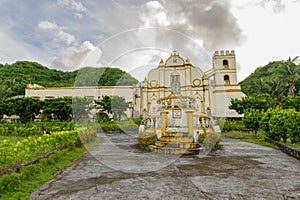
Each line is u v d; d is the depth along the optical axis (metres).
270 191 2.71
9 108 16.42
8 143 3.68
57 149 4.90
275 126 7.05
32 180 3.02
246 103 15.24
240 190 2.73
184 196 2.52
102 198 2.44
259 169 3.92
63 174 3.47
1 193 2.47
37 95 24.86
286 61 21.55
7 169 2.97
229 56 21.50
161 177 3.30
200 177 3.33
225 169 3.90
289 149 5.73
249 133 12.41
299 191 2.71
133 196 2.51
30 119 16.64
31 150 3.95
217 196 2.52
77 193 2.59
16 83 29.75
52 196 2.49
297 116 6.01
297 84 20.61
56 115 16.33
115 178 3.23
